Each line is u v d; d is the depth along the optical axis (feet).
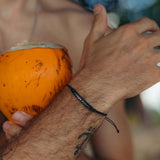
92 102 2.61
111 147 3.29
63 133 2.63
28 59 2.71
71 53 3.45
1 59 2.77
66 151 2.63
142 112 18.74
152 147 16.34
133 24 2.68
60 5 3.74
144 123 19.01
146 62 2.59
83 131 2.64
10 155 2.67
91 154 3.42
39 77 2.69
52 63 2.73
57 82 2.73
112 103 2.61
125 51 2.61
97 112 2.60
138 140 17.12
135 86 2.60
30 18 3.69
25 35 3.65
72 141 2.64
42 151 2.63
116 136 3.31
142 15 13.96
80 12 3.64
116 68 2.60
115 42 2.64
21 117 2.77
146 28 2.67
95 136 3.29
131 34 2.64
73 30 3.51
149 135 18.12
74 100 2.64
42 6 3.75
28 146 2.66
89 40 2.74
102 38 2.70
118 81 2.60
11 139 2.81
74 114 2.64
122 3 13.05
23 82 2.69
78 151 2.65
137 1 13.50
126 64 2.60
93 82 2.62
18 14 3.71
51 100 2.74
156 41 2.61
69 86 2.66
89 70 2.65
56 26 3.59
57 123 2.64
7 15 3.70
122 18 13.29
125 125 3.39
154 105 21.74
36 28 3.65
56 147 2.63
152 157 15.16
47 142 2.63
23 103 2.73
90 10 3.77
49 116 2.67
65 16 3.59
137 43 2.61
